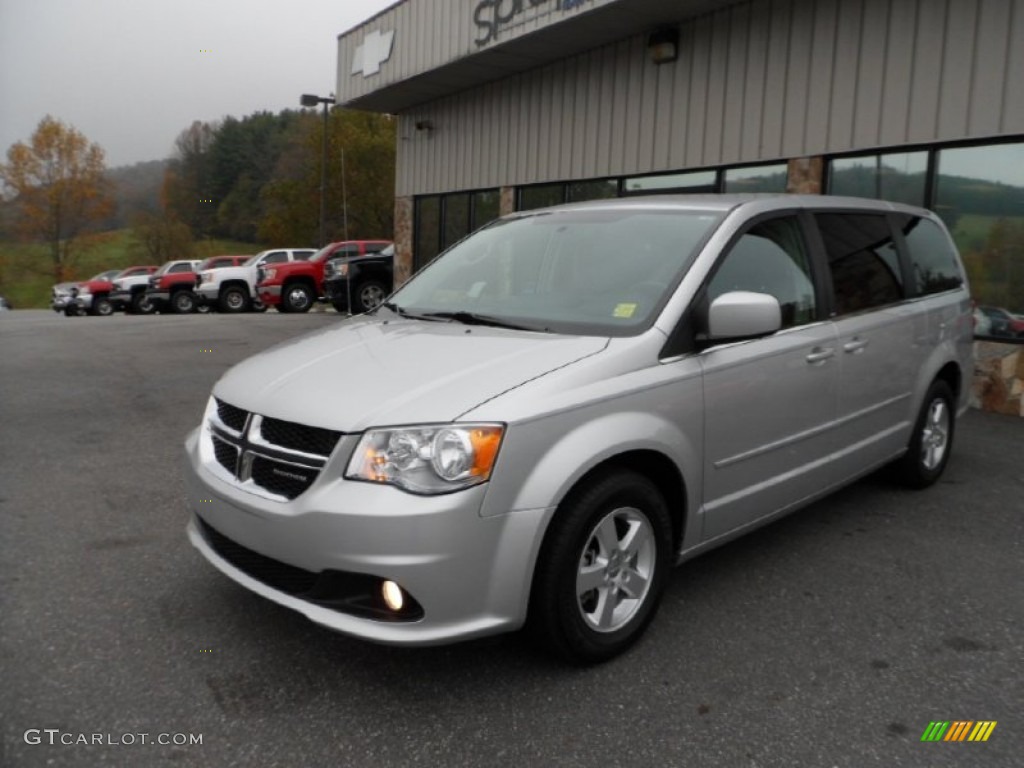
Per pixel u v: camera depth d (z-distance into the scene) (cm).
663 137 1092
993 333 789
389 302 430
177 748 254
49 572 385
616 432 294
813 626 341
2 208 6288
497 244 431
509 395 278
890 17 830
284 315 2155
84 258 6394
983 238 786
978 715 279
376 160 4384
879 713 279
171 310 2820
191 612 345
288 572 284
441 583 262
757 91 966
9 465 576
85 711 272
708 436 336
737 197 405
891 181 855
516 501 272
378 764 248
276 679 294
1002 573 397
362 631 264
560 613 288
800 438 389
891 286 473
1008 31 743
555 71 1264
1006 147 763
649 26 1073
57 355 1200
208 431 330
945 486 537
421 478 263
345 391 291
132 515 468
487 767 248
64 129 6253
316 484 272
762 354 361
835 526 462
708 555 420
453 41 1266
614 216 405
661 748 258
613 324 333
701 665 309
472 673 300
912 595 372
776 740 263
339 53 1627
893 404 468
